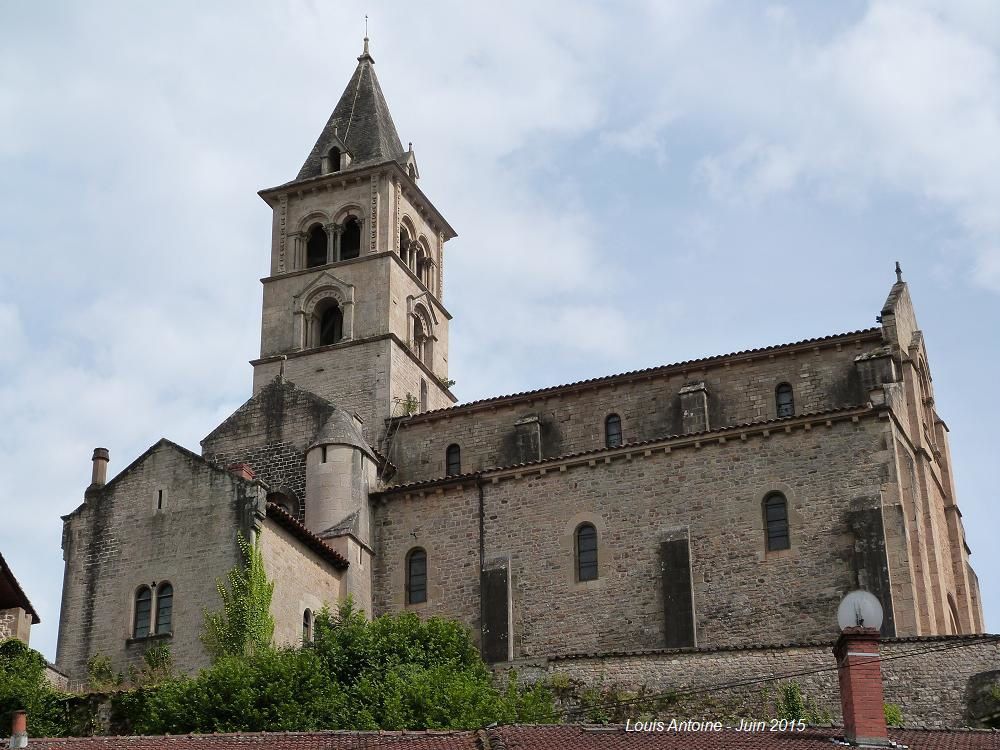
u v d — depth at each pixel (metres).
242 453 70.00
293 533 60.53
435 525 64.50
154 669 56.75
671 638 58.59
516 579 62.16
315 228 80.31
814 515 58.69
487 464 69.31
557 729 39.38
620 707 51.44
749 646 51.69
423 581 63.88
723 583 59.06
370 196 79.00
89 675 57.72
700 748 36.38
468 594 62.81
